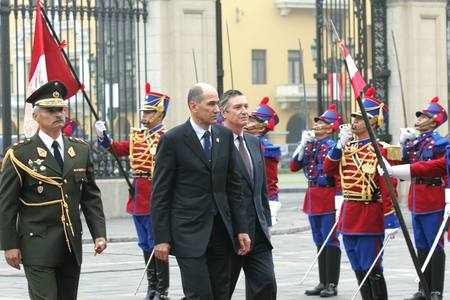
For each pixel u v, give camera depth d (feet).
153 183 39.19
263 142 54.19
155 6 96.58
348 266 66.80
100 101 120.26
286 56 235.20
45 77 57.16
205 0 98.07
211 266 39.45
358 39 105.60
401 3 106.52
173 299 54.54
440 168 46.78
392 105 106.52
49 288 37.32
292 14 234.58
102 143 58.65
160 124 59.06
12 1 124.16
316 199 57.88
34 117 38.34
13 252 37.47
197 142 39.14
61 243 37.81
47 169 37.78
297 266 66.85
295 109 239.09
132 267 66.95
